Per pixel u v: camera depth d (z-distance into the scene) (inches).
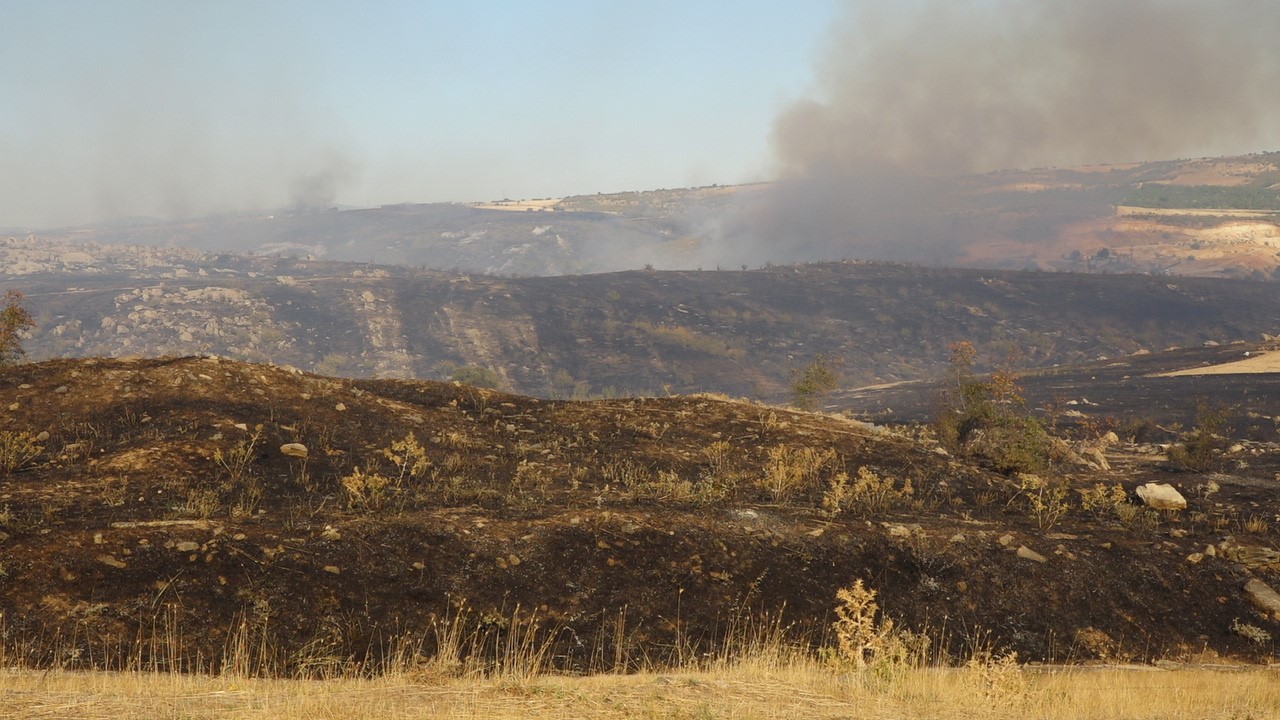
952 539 728.3
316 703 291.7
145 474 657.0
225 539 545.0
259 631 491.5
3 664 416.5
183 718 259.1
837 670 428.1
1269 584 744.3
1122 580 722.2
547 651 531.5
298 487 691.4
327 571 545.6
